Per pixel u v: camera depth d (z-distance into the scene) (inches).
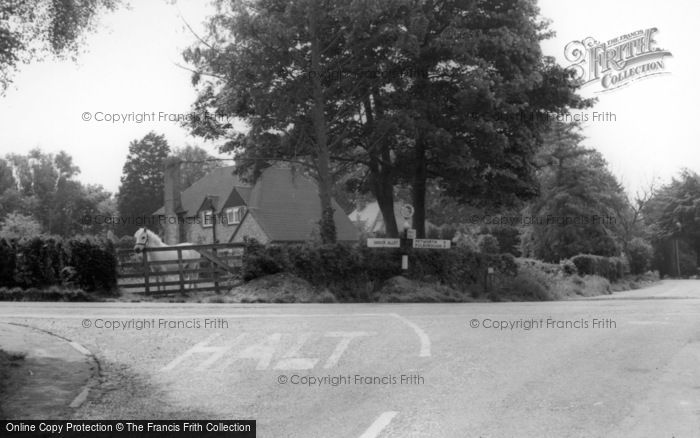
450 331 522.3
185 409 312.3
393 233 1300.4
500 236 2529.5
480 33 1124.5
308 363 402.9
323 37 1115.9
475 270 1173.7
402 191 2091.5
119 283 964.6
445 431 268.1
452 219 2509.8
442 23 1194.0
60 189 3282.5
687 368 384.2
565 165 2010.3
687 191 3385.8
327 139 1191.6
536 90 1263.5
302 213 1979.6
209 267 977.5
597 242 2037.4
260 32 1005.8
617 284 1964.8
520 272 1274.6
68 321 557.3
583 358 415.2
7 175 3398.1
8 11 441.1
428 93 1167.0
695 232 3334.2
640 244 2645.2
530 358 414.9
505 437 259.1
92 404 319.9
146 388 350.0
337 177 1381.6
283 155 1178.0
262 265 942.4
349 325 546.6
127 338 478.3
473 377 363.6
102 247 882.1
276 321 566.9
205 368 392.5
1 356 398.9
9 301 805.2
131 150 2950.3
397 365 395.9
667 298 1246.3
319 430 275.4
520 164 1258.6
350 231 2155.5
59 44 479.8
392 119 1098.1
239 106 1103.6
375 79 1130.0
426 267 1092.5
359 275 1016.2
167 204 2294.5
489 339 485.7
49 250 866.1
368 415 295.1
